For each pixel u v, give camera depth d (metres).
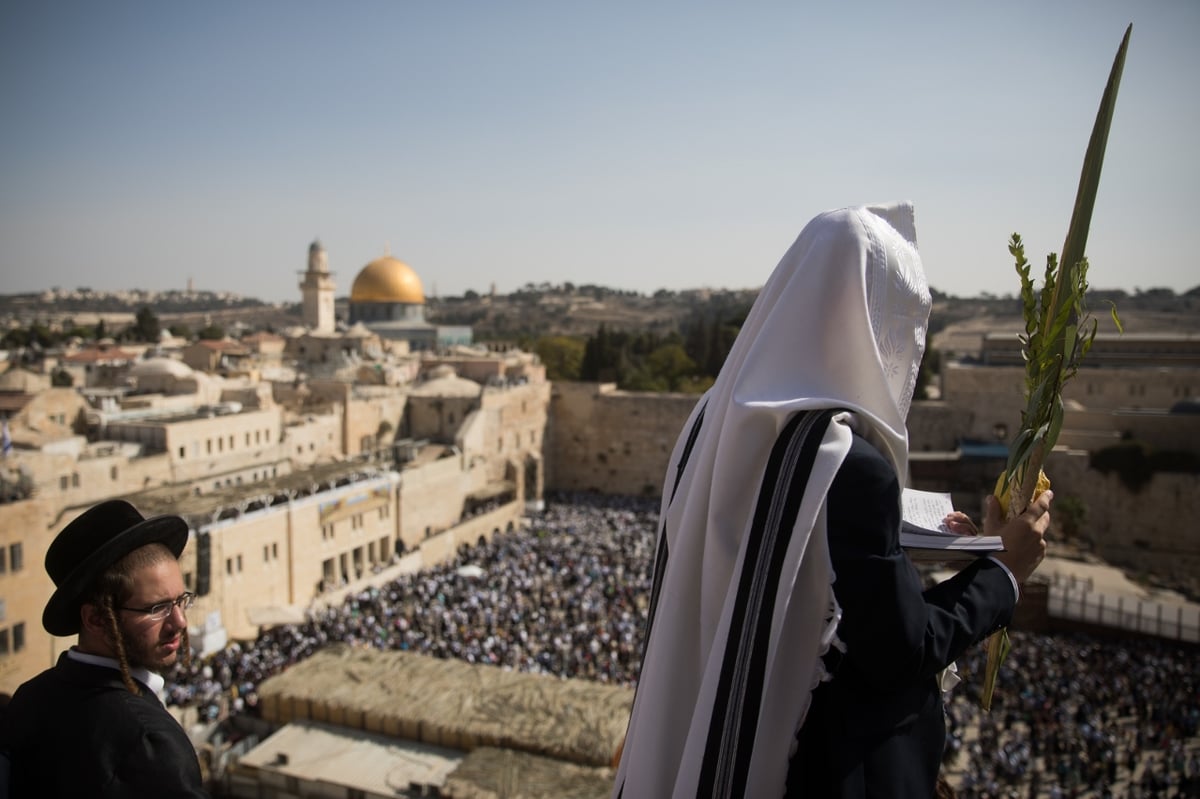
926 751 3.39
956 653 3.28
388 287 150.75
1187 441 83.12
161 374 85.81
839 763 3.17
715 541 3.43
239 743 33.75
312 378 103.50
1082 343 3.86
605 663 42.62
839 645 3.02
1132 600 59.72
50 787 4.10
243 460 69.88
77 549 4.55
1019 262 4.10
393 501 67.06
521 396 94.69
